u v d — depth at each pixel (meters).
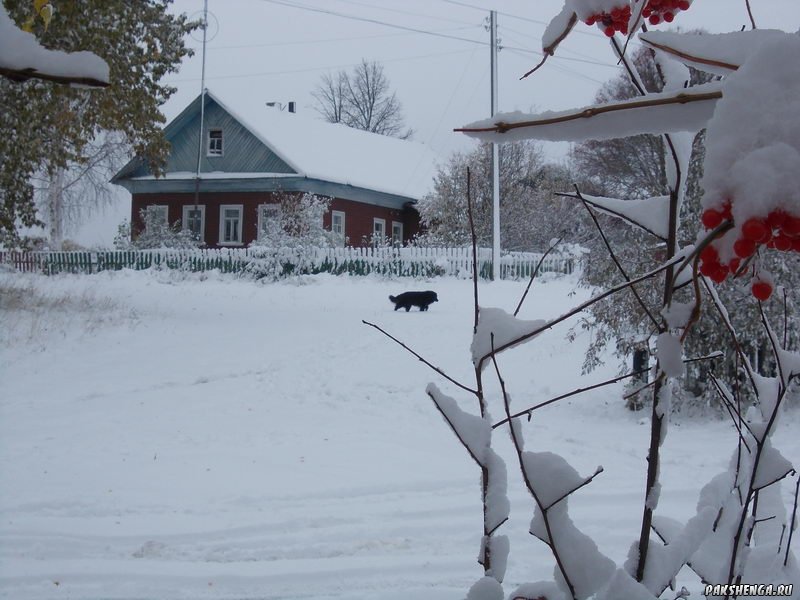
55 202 40.12
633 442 8.19
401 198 40.16
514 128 1.27
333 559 5.35
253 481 7.02
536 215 33.59
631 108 1.23
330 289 26.00
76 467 7.42
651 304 8.55
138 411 9.81
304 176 34.41
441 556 5.39
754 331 8.23
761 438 1.97
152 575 5.08
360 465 7.52
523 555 5.38
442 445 8.29
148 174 37.12
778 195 0.93
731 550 2.08
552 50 1.77
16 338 13.66
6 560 5.30
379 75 63.44
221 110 36.53
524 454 1.66
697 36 1.25
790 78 1.00
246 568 5.20
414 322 17.83
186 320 17.55
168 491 6.73
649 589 1.71
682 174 1.69
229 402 10.36
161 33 17.09
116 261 32.22
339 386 11.20
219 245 36.41
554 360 12.66
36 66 1.16
